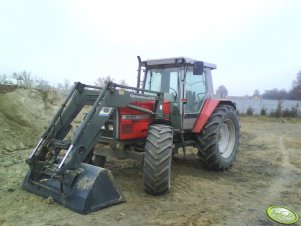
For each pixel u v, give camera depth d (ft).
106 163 22.43
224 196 17.28
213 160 21.79
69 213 13.38
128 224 12.92
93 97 16.74
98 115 15.17
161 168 15.88
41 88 43.09
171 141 16.56
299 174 22.94
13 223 12.33
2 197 14.76
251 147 34.96
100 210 13.93
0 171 18.92
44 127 31.55
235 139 24.21
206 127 21.67
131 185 17.83
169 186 16.58
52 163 14.73
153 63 22.00
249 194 17.87
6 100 30.04
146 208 14.71
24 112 31.12
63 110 16.01
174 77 21.21
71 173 13.79
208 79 23.40
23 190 15.60
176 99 20.70
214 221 13.87
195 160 25.71
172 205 15.37
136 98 17.38
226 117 22.68
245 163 26.23
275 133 49.47
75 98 16.11
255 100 106.11
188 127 21.11
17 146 25.68
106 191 14.28
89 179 13.91
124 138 17.26
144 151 17.35
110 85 15.69
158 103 19.06
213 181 20.06
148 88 22.58
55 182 14.42
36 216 12.98
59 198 14.06
